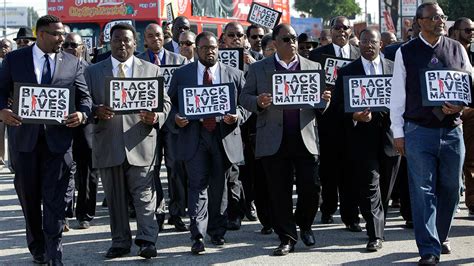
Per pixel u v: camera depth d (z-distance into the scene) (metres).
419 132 6.97
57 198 7.05
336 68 8.77
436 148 6.97
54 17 7.07
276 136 7.47
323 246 7.95
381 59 7.98
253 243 8.20
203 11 17.62
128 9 16.14
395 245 7.91
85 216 9.15
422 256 6.97
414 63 6.99
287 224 7.61
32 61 7.06
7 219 9.84
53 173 7.03
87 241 8.45
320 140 8.90
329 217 9.16
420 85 6.91
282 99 7.39
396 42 10.20
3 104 7.02
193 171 7.82
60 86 6.93
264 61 7.68
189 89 7.79
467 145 9.06
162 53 9.44
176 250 7.91
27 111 6.86
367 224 7.71
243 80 8.20
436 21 6.91
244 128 9.03
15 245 8.32
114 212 7.57
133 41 7.50
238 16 19.19
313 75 7.38
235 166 8.82
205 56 7.96
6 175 14.05
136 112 7.29
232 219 8.94
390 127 7.68
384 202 8.00
